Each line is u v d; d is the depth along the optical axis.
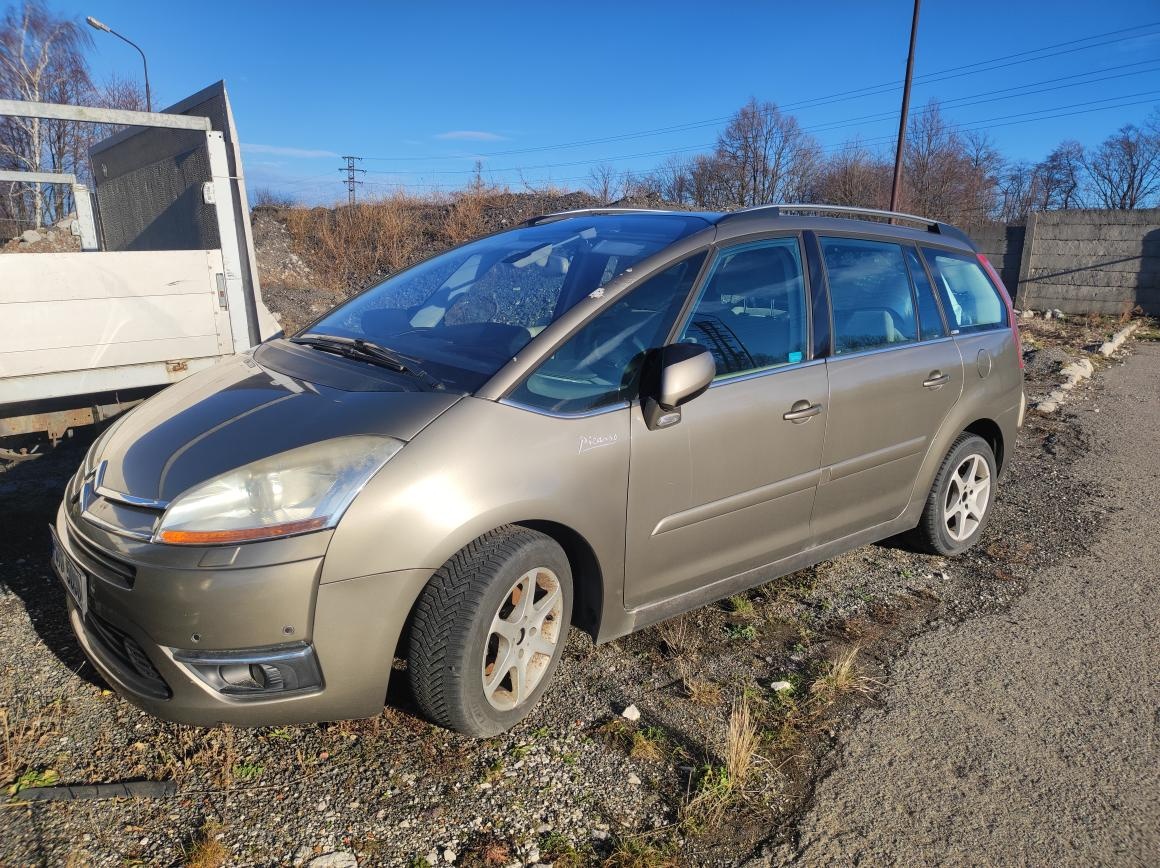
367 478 2.40
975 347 4.30
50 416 4.25
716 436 3.10
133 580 2.32
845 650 3.50
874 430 3.74
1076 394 9.40
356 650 2.39
